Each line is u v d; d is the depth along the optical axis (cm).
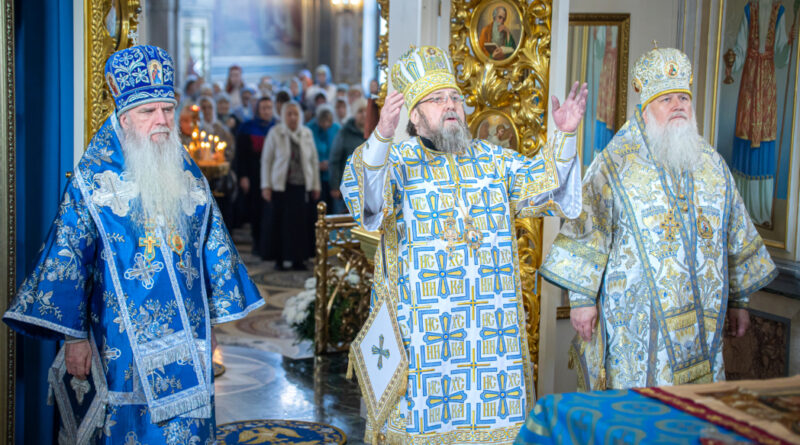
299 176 975
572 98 280
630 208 308
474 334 285
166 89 278
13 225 298
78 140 327
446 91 288
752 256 322
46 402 322
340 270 655
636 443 152
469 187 291
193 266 279
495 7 386
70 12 323
